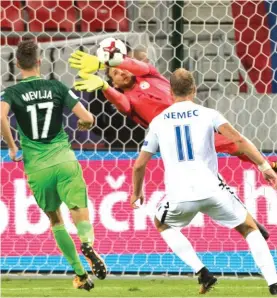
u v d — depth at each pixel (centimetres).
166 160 2058
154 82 2681
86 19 2884
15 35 2864
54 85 2191
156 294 2375
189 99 2078
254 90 2870
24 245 2769
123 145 2805
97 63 2598
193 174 2038
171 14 2845
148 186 2766
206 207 2052
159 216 2094
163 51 2844
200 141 2039
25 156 2181
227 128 2041
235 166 2775
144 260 2767
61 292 2409
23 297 2305
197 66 2858
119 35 2856
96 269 2125
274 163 2672
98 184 2781
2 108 2145
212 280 2094
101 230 2772
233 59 2866
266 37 2864
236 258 2766
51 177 2167
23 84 2181
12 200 2769
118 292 2417
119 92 2627
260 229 2431
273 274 2052
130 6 2859
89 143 2809
